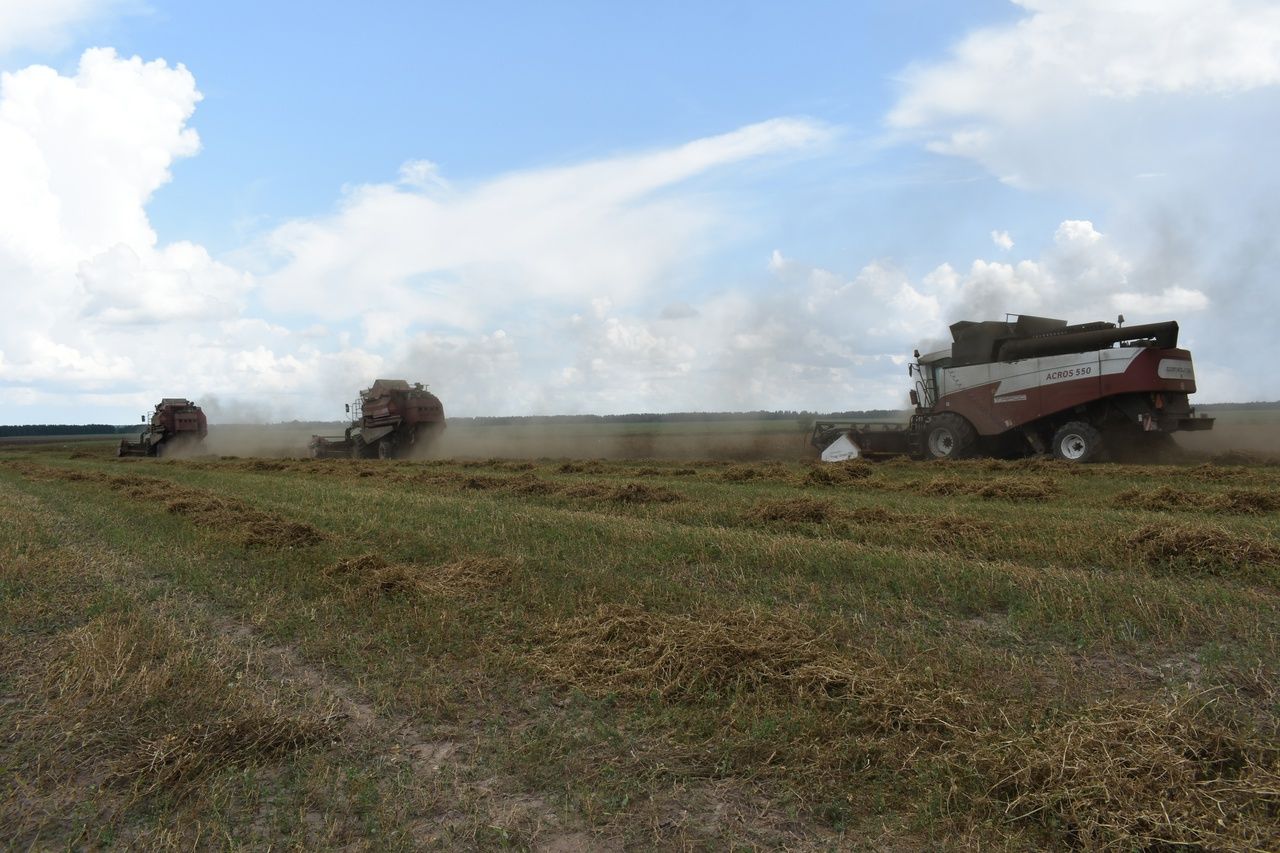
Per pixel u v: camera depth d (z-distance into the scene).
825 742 5.03
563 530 12.52
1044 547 10.27
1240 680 5.81
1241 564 9.02
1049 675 6.08
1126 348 21.22
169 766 4.84
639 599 8.20
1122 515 12.88
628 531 12.17
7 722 5.68
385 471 27.50
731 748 4.98
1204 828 3.89
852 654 6.43
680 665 6.21
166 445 48.91
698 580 9.35
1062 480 18.53
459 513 14.93
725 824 4.26
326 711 5.73
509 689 6.12
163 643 7.15
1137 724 4.76
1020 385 22.94
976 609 7.81
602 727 5.33
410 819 4.36
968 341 24.30
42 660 6.98
